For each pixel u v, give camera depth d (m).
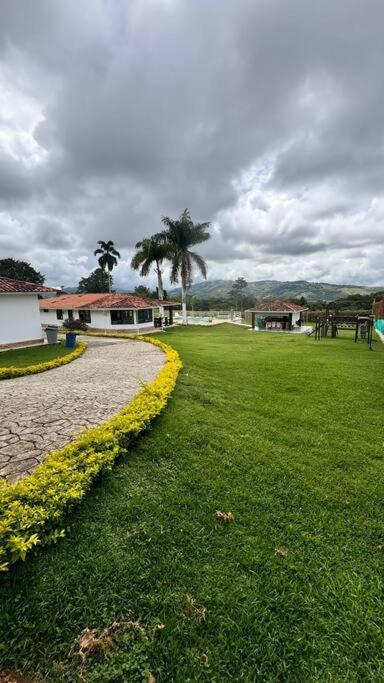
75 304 29.31
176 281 33.47
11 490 3.04
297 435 5.64
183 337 23.77
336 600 2.58
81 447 4.11
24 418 5.84
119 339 21.28
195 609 2.41
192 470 4.22
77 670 1.99
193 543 3.03
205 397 7.13
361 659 2.16
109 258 50.94
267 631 2.31
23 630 2.16
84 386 8.26
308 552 3.05
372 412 6.98
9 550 2.46
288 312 30.44
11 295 16.92
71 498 3.06
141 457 4.36
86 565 2.66
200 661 2.09
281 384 9.07
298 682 2.02
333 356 14.52
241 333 27.67
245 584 2.66
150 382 8.66
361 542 3.21
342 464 4.71
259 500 3.76
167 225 30.73
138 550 2.88
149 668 2.03
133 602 2.42
